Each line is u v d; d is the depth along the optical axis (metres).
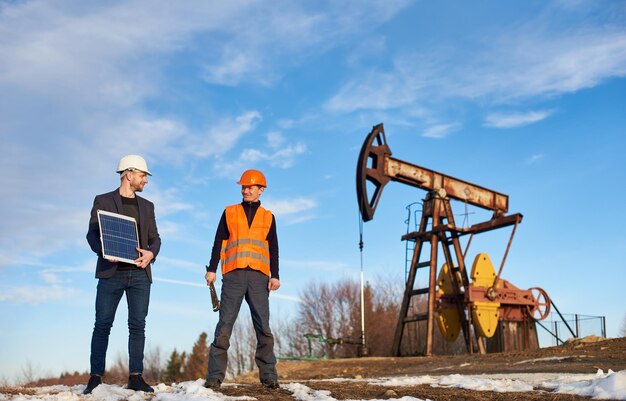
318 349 50.75
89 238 7.79
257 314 8.00
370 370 19.69
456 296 26.94
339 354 50.00
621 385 7.62
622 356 15.04
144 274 7.97
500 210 28.67
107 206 7.89
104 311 7.86
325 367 21.33
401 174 26.09
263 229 8.07
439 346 42.06
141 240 8.00
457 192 27.48
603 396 7.55
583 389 7.95
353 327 49.66
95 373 7.87
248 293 8.01
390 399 7.48
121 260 7.64
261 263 8.01
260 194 8.20
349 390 8.50
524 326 27.25
